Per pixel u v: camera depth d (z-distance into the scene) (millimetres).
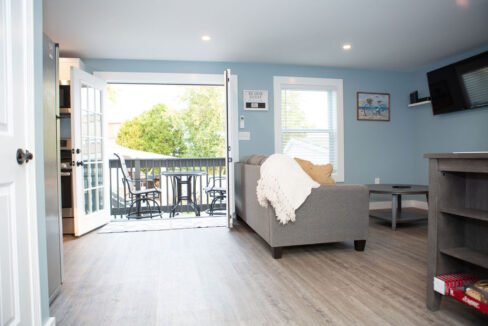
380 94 4832
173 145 9914
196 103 10031
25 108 1282
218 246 2893
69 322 1557
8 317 1116
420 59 4270
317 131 4699
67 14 2770
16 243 1184
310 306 1694
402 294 1833
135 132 9773
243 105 4316
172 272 2232
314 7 2730
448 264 1622
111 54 3844
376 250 2730
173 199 5066
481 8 2789
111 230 3578
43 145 1577
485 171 1336
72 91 3291
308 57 4117
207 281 2061
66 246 2939
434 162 1604
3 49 1133
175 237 3242
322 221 2586
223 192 4965
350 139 4723
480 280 1501
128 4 2607
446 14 2902
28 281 1267
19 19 1246
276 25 3088
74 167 3295
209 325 1518
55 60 1873
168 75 4121
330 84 4617
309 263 2400
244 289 1927
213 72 4234
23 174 1249
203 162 5527
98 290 1934
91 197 3668
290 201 2438
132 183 5223
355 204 2648
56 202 1886
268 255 2613
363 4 2691
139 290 1929
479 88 3670
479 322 1510
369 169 4809
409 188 3719
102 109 3939
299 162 2814
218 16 2867
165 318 1589
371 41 3562
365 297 1797
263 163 2701
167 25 3037
